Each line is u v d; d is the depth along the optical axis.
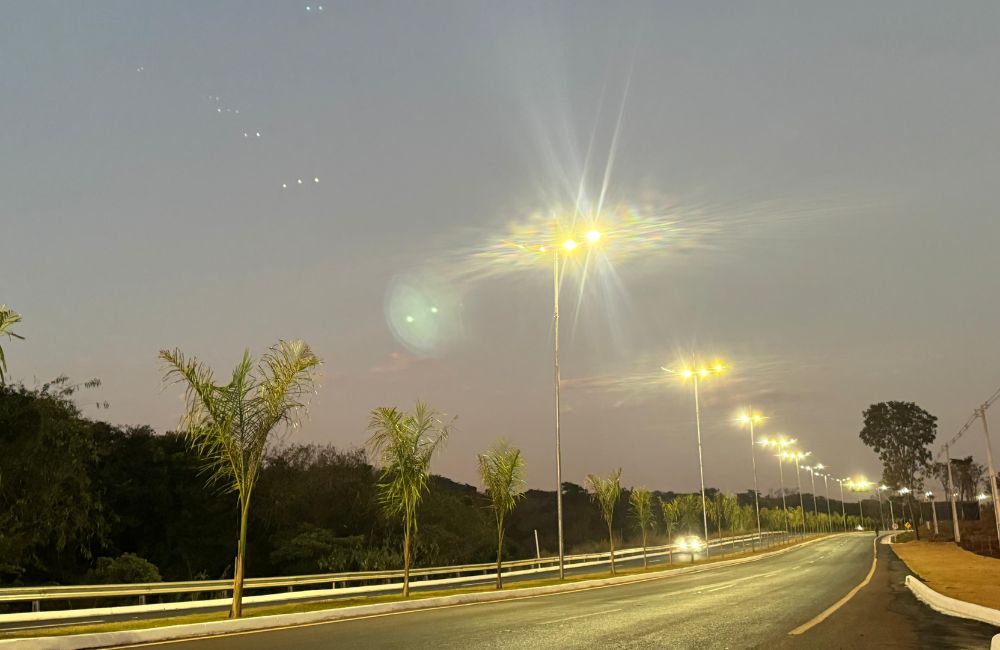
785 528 112.94
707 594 23.38
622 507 100.12
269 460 50.22
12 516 27.06
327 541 45.84
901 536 101.25
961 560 43.22
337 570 43.53
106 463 43.28
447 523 54.44
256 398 16.61
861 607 18.27
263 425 16.59
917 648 11.18
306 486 49.72
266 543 47.19
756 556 62.59
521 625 14.68
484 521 58.25
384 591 33.16
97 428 44.22
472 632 13.51
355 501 50.84
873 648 11.19
